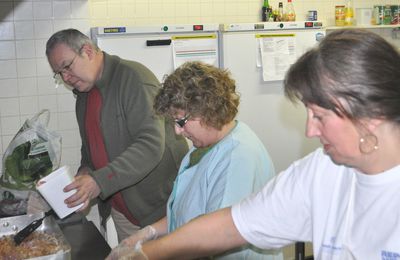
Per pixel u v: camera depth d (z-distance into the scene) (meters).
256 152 1.43
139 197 2.21
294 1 3.63
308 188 1.05
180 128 1.47
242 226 1.14
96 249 1.64
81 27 2.85
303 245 1.73
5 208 2.04
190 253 1.18
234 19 3.49
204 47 3.00
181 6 3.36
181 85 1.41
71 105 2.90
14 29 2.76
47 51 2.14
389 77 0.78
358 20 3.65
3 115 2.80
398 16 3.68
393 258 0.87
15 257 1.49
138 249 1.21
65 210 1.83
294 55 3.19
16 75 2.80
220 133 1.46
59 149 2.23
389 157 0.87
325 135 0.86
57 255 1.47
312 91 0.82
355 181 0.97
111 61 2.18
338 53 0.80
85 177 1.91
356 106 0.79
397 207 0.88
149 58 2.87
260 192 1.15
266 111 3.19
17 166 2.11
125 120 2.14
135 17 3.26
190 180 1.55
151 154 2.03
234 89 1.48
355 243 0.94
